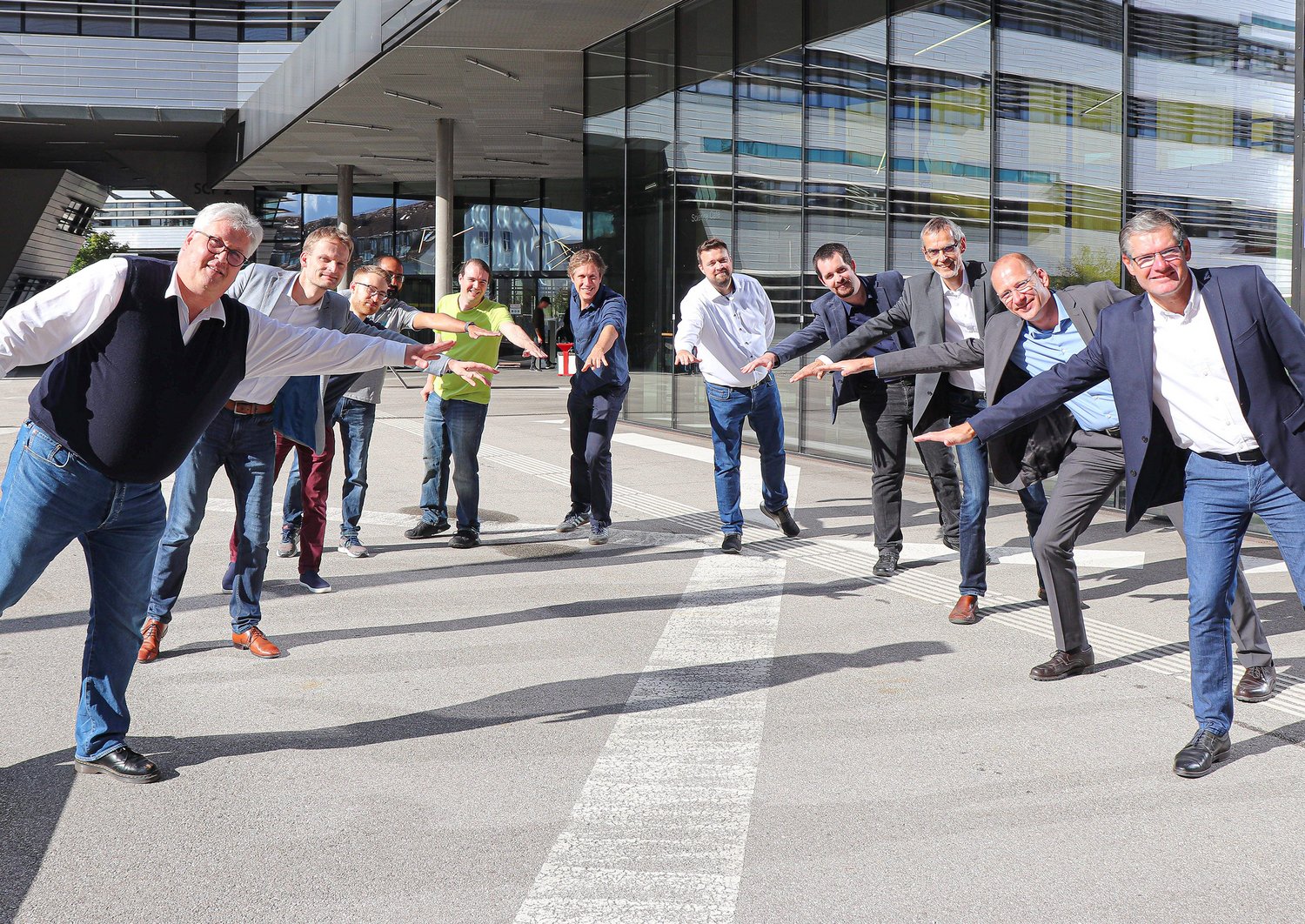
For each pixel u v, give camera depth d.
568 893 2.79
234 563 5.39
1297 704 4.19
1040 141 8.96
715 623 5.39
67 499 3.34
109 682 3.57
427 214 30.62
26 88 25.05
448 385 7.06
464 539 7.17
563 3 13.79
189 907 2.72
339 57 18.05
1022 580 6.22
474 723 4.02
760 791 3.43
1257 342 3.50
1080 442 4.54
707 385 6.98
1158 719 4.05
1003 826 3.18
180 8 25.38
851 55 10.98
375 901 2.75
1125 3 8.20
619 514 8.41
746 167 12.66
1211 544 3.69
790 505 8.81
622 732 3.93
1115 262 8.38
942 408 5.66
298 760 3.67
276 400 5.26
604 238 16.05
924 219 10.16
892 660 4.79
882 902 2.75
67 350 3.32
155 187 36.66
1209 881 2.85
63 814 3.25
